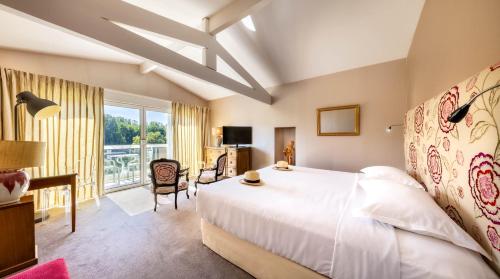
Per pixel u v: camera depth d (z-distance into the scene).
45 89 2.69
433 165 1.40
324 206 1.41
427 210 1.02
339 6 2.25
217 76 2.65
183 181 3.10
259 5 2.04
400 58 2.81
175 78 4.40
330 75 3.46
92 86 3.19
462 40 1.12
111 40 1.58
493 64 0.82
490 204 0.78
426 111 1.55
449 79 1.29
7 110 2.38
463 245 0.85
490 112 0.76
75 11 1.38
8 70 2.41
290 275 1.22
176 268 1.56
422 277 0.80
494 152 0.75
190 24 2.60
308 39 2.81
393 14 2.20
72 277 1.45
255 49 3.23
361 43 2.71
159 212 2.68
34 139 2.58
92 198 3.19
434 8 1.57
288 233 1.20
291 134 4.31
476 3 0.98
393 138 2.91
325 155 3.55
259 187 1.91
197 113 5.17
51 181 1.98
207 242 1.82
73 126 2.96
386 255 0.88
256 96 3.62
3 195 1.25
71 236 2.03
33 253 1.34
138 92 3.91
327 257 1.05
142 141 4.14
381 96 2.98
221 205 1.61
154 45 1.90
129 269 1.54
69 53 2.83
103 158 3.37
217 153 4.71
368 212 1.12
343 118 3.32
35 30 2.10
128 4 1.68
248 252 1.47
